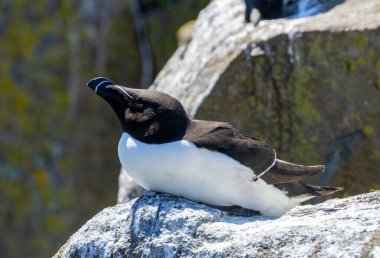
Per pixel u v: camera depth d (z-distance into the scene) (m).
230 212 7.96
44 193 18.34
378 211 7.36
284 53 11.59
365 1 12.06
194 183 7.70
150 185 7.89
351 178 11.54
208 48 12.67
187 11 18.89
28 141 18.53
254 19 12.50
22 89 18.59
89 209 18.34
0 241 18.47
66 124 18.53
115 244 7.61
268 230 7.16
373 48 11.30
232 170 7.73
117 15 19.00
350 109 11.50
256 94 11.72
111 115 18.59
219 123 8.03
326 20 11.68
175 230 7.43
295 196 8.37
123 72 18.98
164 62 18.89
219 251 7.12
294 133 11.69
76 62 18.70
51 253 18.22
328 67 11.46
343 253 6.73
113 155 18.53
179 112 7.85
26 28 18.62
